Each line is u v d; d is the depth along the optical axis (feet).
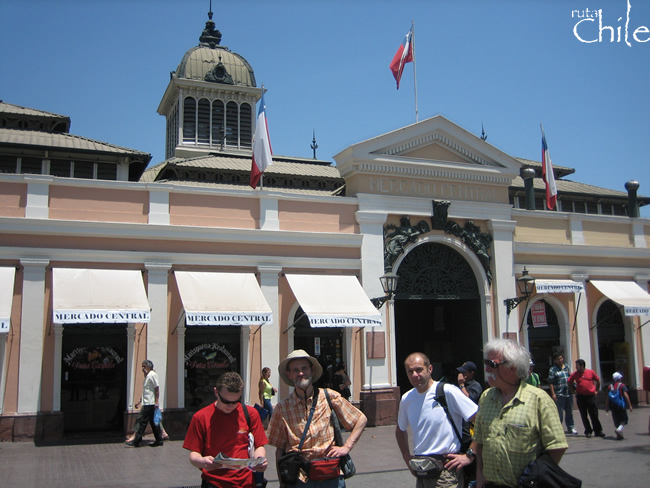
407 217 66.44
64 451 46.39
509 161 72.64
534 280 70.74
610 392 50.90
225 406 19.94
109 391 54.03
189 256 56.95
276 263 60.03
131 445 48.73
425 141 68.95
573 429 53.01
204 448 19.88
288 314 60.29
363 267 63.26
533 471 15.98
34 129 75.00
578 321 75.00
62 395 52.54
